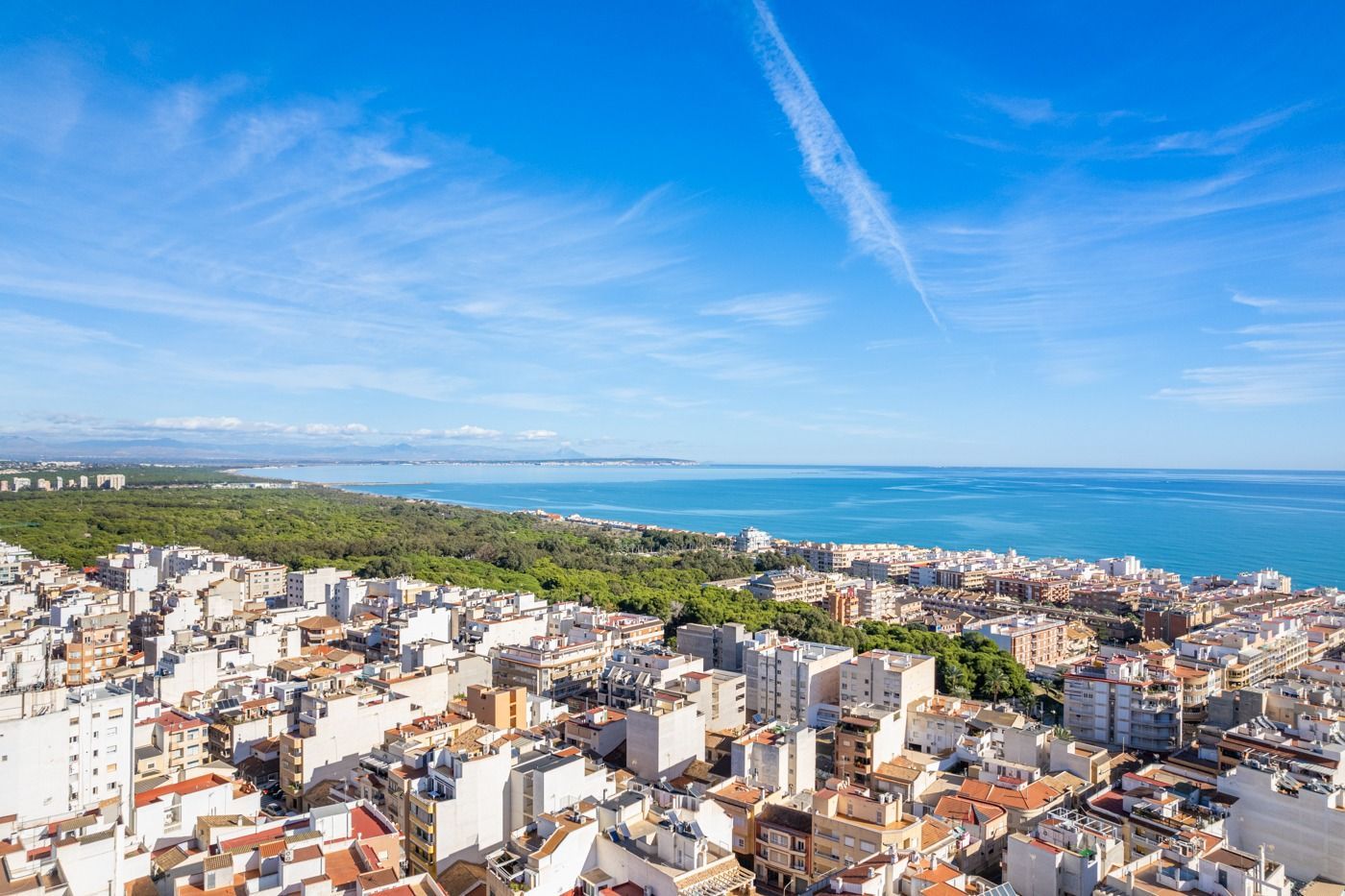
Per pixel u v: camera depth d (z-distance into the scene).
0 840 103.19
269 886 93.00
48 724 125.38
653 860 101.19
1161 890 96.56
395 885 92.06
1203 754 157.12
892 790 146.88
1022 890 109.88
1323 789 124.00
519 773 127.88
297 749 152.50
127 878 97.81
